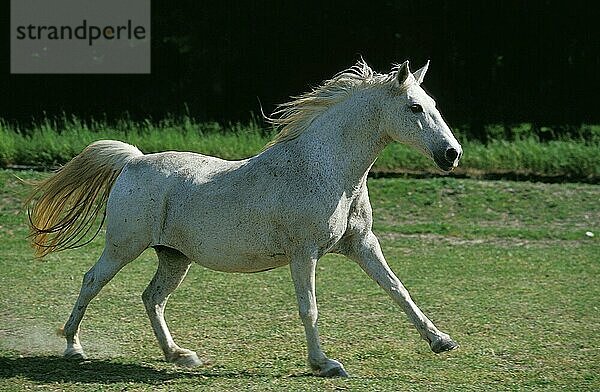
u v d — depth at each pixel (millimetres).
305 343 10320
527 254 16344
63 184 9602
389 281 9078
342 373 8789
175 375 8891
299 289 8773
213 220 8898
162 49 36125
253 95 35750
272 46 35594
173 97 35719
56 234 9742
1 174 21234
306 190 8695
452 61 34656
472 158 24406
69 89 36031
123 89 36188
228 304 12273
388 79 8789
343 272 14617
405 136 8719
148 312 9508
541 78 34469
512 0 33344
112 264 9312
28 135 26328
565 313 11992
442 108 33625
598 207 20016
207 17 34719
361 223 9062
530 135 28531
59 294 12727
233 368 9250
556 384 8805
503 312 12031
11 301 12289
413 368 9375
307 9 34719
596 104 33781
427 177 23359
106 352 9820
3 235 17531
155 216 9117
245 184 8875
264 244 8844
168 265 9508
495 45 34406
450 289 13477
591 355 9961
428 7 33750
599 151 23922
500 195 20547
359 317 11703
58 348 9961
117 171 9531
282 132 9062
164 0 35438
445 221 19516
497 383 8789
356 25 34906
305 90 35750
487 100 34000
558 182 23422
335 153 8820
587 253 16500
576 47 33906
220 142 25062
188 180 9086
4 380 8609
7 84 35750
